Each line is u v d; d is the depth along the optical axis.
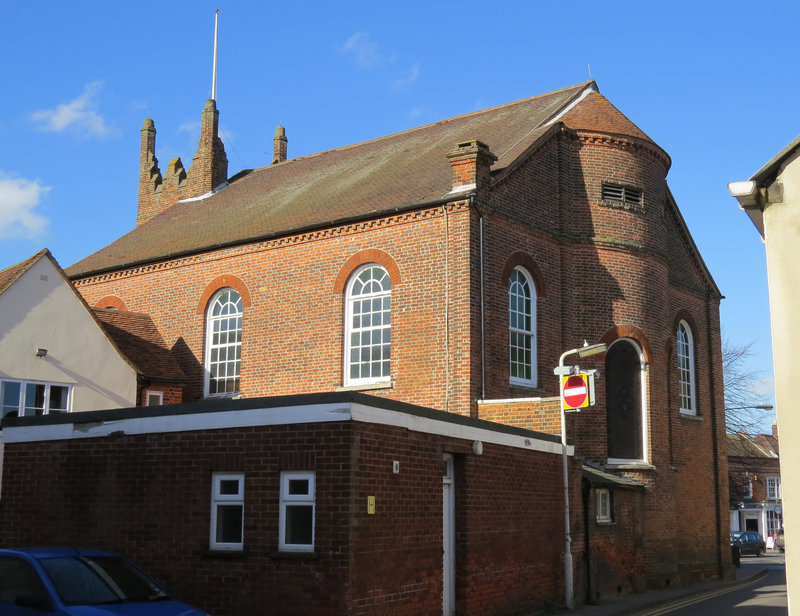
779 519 72.75
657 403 23.94
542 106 26.61
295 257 23.42
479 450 15.03
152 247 27.88
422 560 13.20
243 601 12.30
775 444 76.94
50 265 20.50
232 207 29.16
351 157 29.91
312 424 12.18
